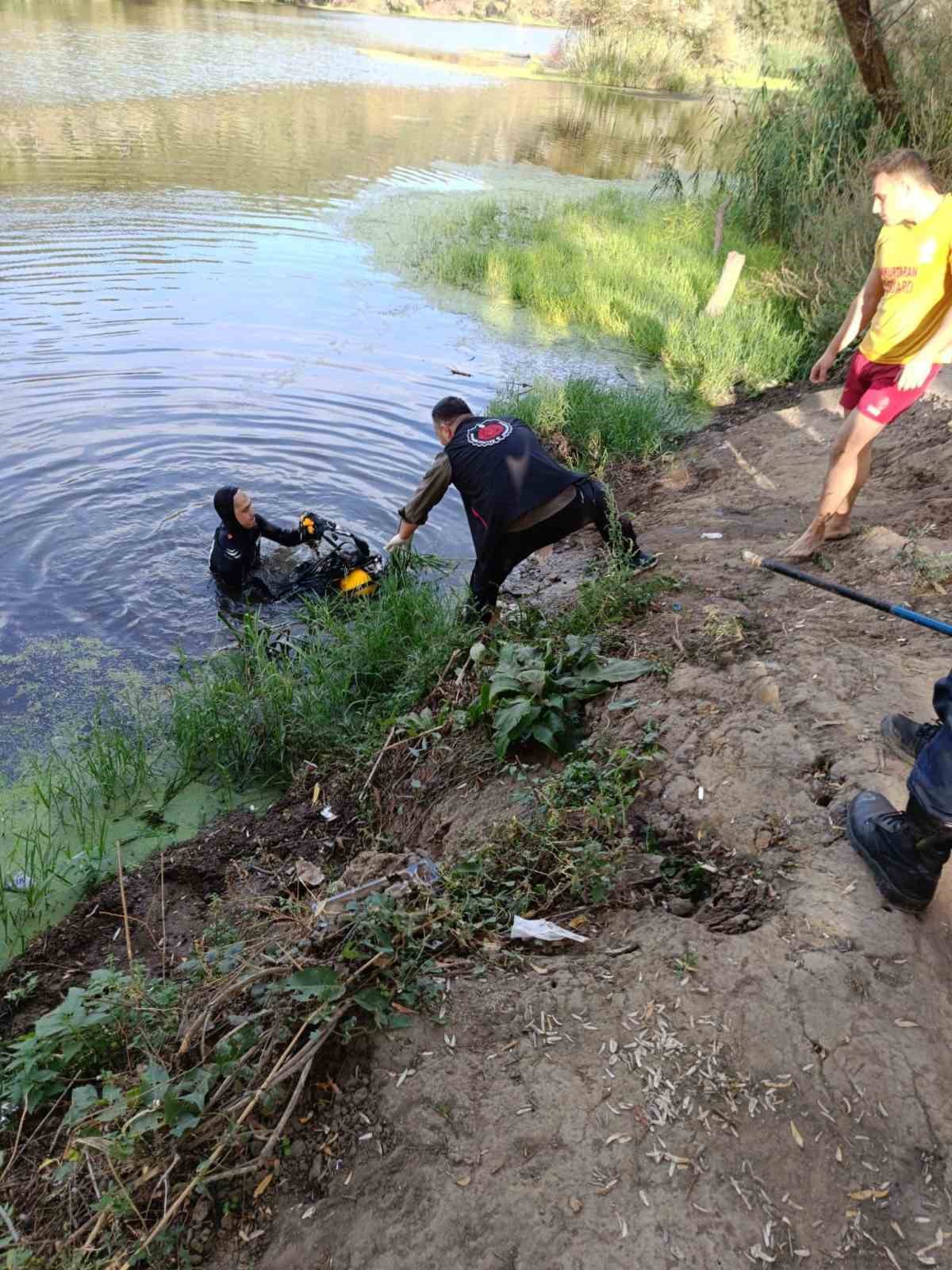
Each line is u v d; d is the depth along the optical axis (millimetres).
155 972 3627
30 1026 3412
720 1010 2770
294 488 7457
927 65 12469
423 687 5039
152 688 5418
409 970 2977
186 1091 2641
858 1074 2578
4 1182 2717
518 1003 2875
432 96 27688
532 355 10539
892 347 4711
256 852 4312
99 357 9383
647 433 8750
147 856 4320
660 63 33000
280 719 5016
